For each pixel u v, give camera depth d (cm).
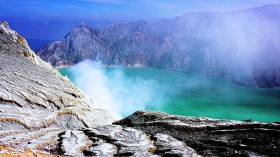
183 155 1392
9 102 2167
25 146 1427
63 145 1523
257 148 1439
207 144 1573
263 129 1678
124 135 1773
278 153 1356
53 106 2580
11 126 1791
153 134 1828
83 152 1472
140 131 1888
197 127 1839
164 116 2216
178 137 1738
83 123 2533
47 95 2652
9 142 1438
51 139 1631
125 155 1415
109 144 1591
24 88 2558
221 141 1576
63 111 2436
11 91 2344
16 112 2036
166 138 1703
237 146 1488
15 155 1111
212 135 1709
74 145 1534
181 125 1900
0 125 1741
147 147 1530
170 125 1953
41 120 2069
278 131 1619
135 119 2253
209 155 1412
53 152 1430
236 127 1789
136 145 1558
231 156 1373
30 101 2377
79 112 2630
